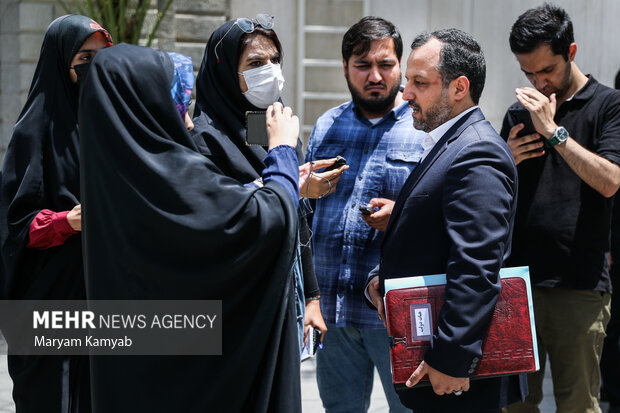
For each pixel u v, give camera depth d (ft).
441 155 8.41
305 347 9.75
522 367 8.06
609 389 14.90
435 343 7.75
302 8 22.76
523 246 11.50
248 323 7.16
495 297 7.73
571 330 11.32
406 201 8.55
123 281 7.11
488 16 22.68
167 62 7.38
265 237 6.91
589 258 11.24
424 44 8.63
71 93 9.05
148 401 7.16
